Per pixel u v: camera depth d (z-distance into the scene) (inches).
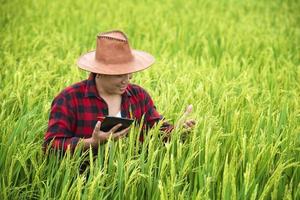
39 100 195.3
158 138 158.4
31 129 167.3
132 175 138.6
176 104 194.9
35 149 151.8
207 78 223.3
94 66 146.9
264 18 419.2
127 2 440.1
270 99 207.6
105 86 149.6
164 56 280.1
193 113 181.6
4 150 157.8
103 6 415.5
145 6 427.8
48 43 294.0
